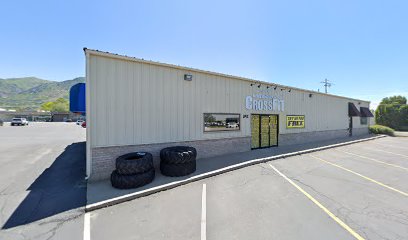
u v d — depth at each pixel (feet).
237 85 36.17
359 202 16.98
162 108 27.09
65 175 23.36
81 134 74.02
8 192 18.51
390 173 25.17
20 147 42.06
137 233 12.64
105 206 16.15
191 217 14.55
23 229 12.91
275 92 42.83
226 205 16.40
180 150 24.80
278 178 23.12
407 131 108.99
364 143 53.21
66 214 14.83
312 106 51.96
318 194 18.60
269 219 14.26
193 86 30.30
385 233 12.64
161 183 20.61
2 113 245.45
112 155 23.20
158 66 26.81
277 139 43.55
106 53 22.40
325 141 52.95
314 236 12.32
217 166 26.91
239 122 36.45
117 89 23.52
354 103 69.77
